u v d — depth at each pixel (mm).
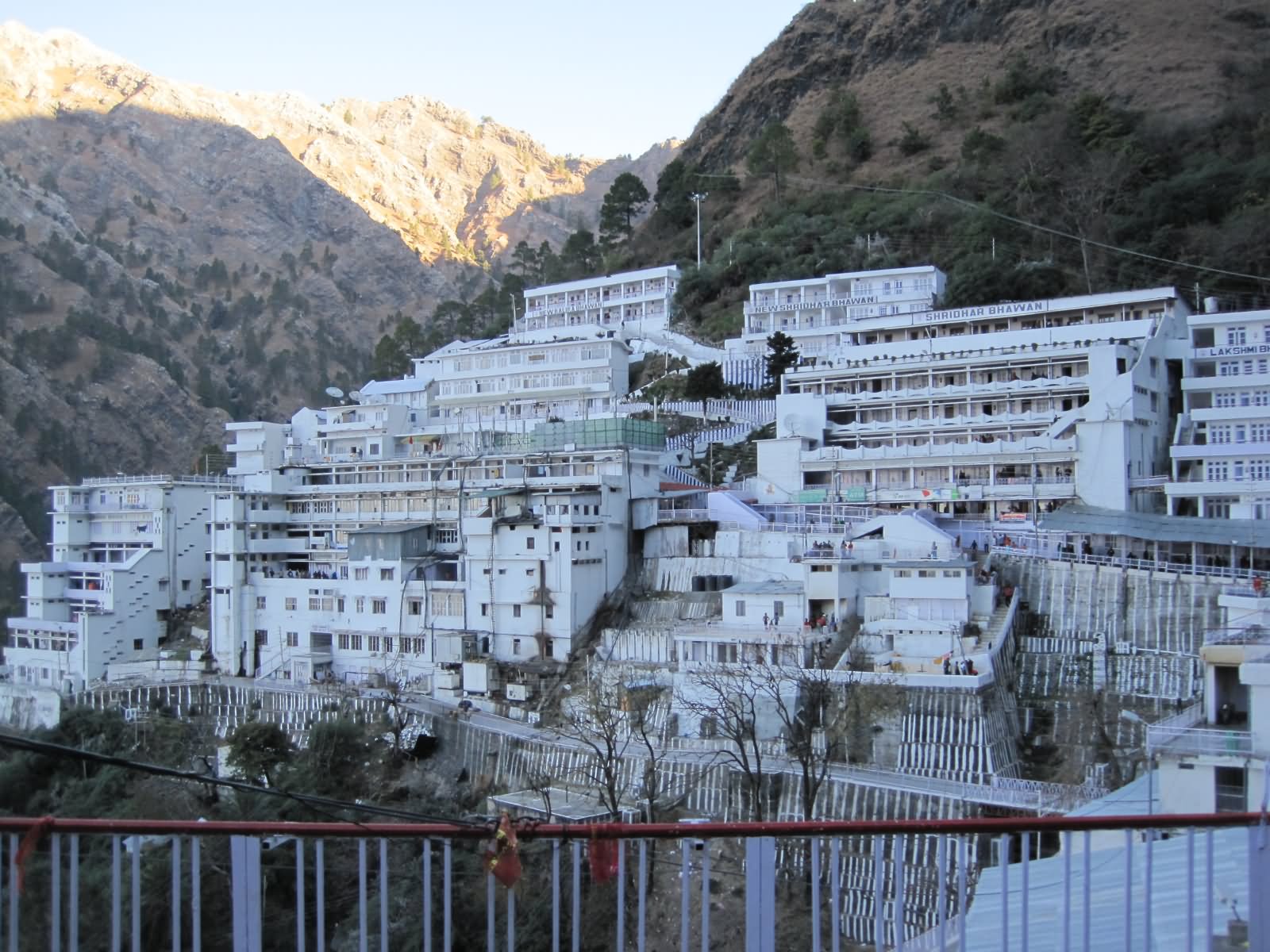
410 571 94875
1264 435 83125
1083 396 91625
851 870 54531
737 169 189750
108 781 71938
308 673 96812
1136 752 61531
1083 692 68625
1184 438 85562
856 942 51656
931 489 91375
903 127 176375
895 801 56562
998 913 27250
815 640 71875
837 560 75750
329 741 73125
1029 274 118000
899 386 101812
